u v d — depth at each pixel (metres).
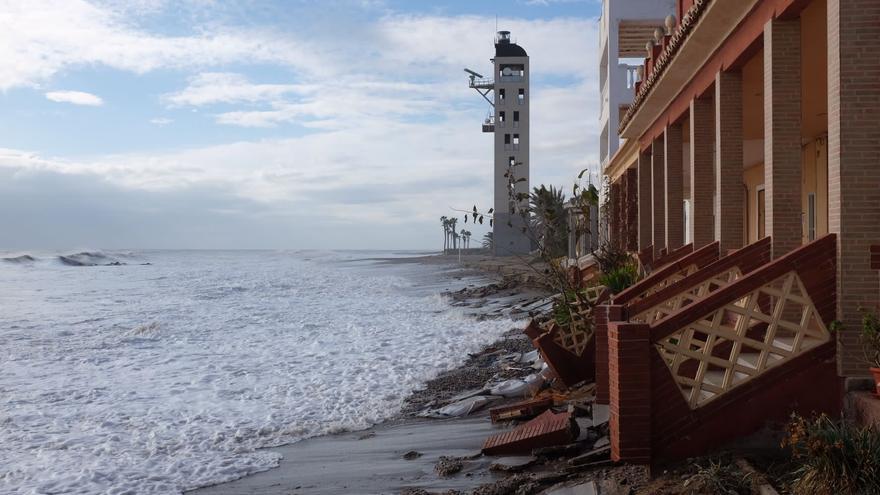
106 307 33.28
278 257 174.38
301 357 17.09
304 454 9.02
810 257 6.50
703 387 6.39
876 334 6.04
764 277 6.44
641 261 15.98
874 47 6.44
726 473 5.71
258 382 14.17
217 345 19.75
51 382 14.71
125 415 11.61
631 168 21.38
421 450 8.52
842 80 6.48
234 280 57.72
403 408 11.54
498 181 88.69
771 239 8.31
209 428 10.63
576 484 6.19
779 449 6.28
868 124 6.43
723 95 10.64
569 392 10.50
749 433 6.35
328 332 21.78
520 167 88.56
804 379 6.40
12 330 24.28
